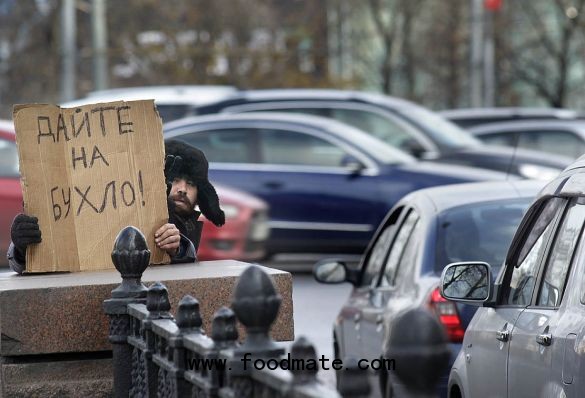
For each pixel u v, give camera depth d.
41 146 11.69
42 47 102.06
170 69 104.69
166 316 9.79
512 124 45.69
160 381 9.46
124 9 106.81
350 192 33.78
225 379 7.66
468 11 106.94
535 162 37.78
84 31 106.31
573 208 11.05
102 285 10.65
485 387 12.12
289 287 11.14
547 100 105.38
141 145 11.87
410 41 108.94
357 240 33.72
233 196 32.19
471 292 12.39
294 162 34.34
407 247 16.73
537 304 11.23
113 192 11.80
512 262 12.24
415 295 15.26
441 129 41.69
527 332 10.94
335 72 114.69
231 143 34.69
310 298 30.55
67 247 11.68
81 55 86.12
